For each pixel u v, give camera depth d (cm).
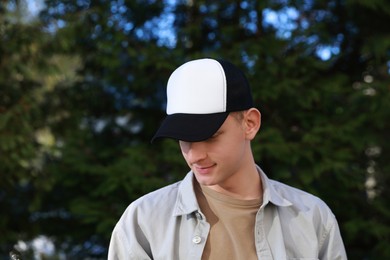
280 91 443
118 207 442
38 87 509
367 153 493
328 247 183
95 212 431
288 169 437
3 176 471
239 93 164
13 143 444
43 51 493
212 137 159
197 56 445
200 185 180
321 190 455
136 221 180
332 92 454
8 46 475
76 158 461
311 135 434
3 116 451
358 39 498
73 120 505
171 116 162
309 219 180
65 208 494
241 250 172
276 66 446
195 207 174
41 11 499
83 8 496
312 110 473
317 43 467
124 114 508
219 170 161
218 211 175
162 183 427
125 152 456
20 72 484
